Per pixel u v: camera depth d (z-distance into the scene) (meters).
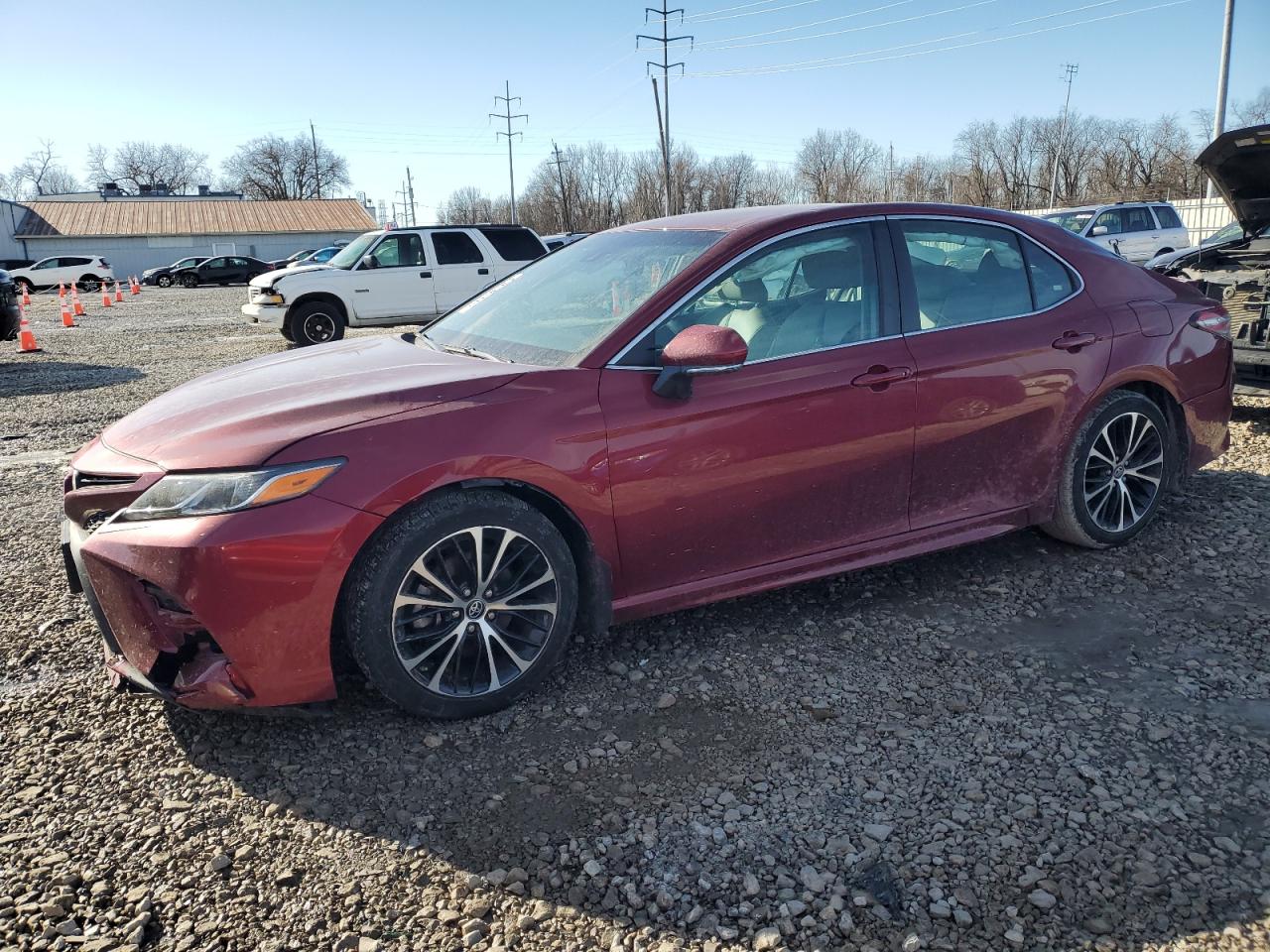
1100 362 3.94
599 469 3.02
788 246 3.46
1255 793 2.51
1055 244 4.06
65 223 60.22
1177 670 3.16
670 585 3.28
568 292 3.69
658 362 3.16
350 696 3.13
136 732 2.94
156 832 2.46
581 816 2.50
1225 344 4.41
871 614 3.67
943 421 3.59
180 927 2.13
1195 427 4.33
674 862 2.31
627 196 75.69
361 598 2.76
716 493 3.22
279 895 2.23
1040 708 2.96
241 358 13.02
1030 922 2.10
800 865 2.29
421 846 2.40
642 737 2.87
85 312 24.25
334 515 2.66
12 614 3.83
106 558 2.69
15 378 11.19
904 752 2.74
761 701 3.05
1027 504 3.92
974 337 3.68
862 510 3.53
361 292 14.35
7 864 2.34
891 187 74.62
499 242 15.15
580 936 2.10
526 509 2.94
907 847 2.34
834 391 3.36
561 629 3.07
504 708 3.04
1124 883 2.20
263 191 97.06
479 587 2.91
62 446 7.21
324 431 2.75
